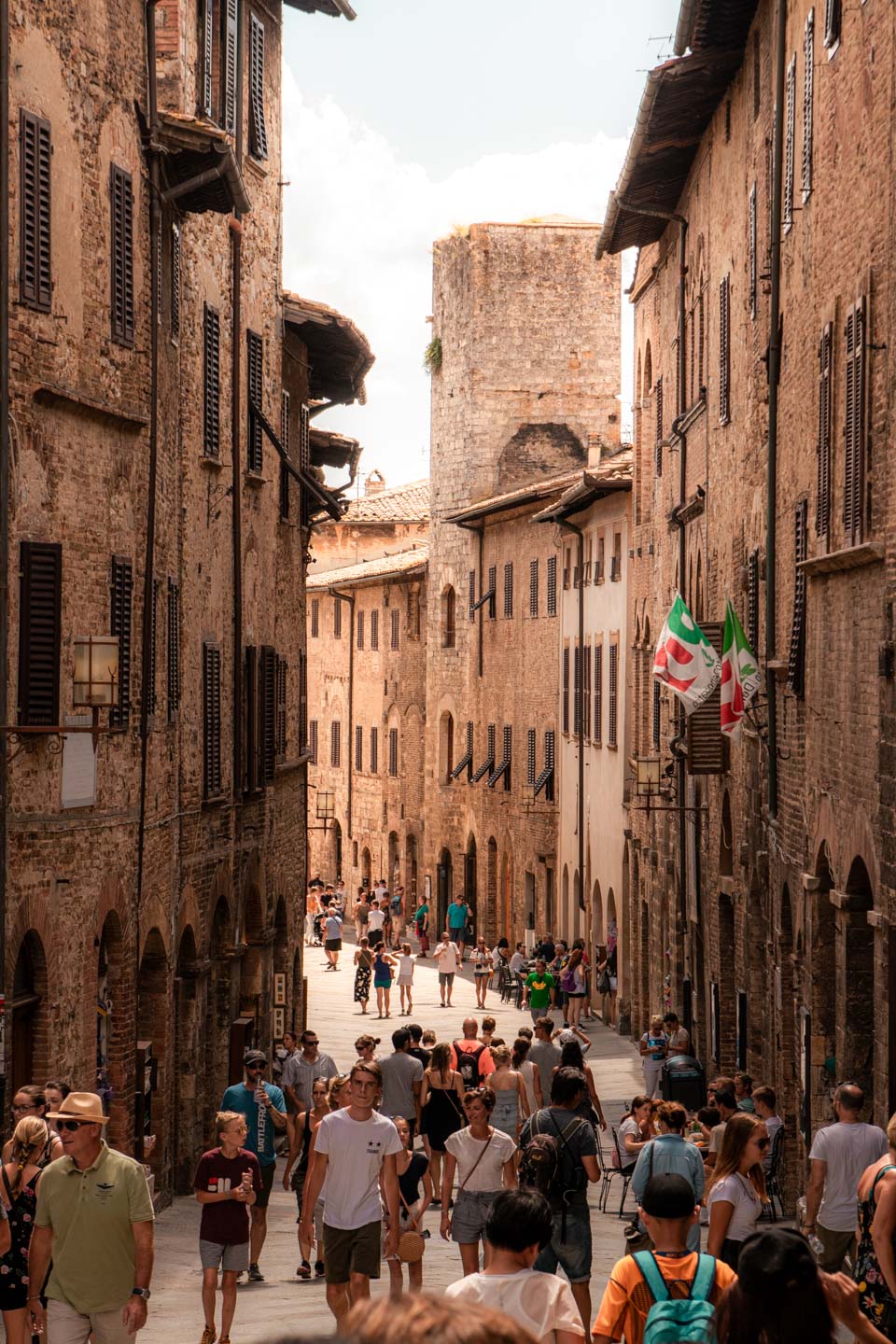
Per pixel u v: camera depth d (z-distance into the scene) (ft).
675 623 111.86
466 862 275.39
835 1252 51.80
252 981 130.41
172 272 96.84
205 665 109.50
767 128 102.83
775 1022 99.66
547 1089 83.76
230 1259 57.62
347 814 342.64
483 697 268.62
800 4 91.45
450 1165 58.49
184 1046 103.60
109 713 81.46
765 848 103.30
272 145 130.93
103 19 81.20
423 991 225.35
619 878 188.03
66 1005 76.28
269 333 132.26
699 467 136.15
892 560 68.08
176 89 104.06
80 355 78.59
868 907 77.92
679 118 129.39
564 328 277.85
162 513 95.14
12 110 70.13
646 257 170.50
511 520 254.06
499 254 277.44
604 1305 31.37
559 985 195.11
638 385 179.01
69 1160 41.14
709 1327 28.96
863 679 73.72
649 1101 89.71
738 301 115.34
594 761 205.16
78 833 78.13
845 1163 52.03
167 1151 97.50
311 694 362.94
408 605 309.63
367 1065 52.47
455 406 281.54
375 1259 52.19
